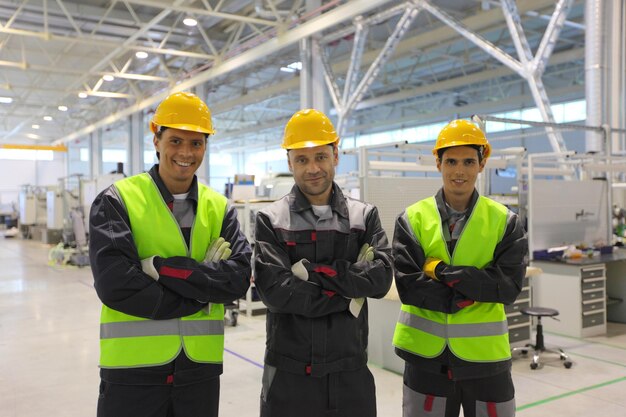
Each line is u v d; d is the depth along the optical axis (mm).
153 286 1604
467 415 2180
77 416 3502
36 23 9742
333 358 1800
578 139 13195
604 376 4074
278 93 12812
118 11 9414
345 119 7926
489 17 8188
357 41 7773
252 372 4320
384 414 3375
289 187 7891
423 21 9773
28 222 18641
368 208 1976
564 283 5238
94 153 19078
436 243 2094
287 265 1813
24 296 7930
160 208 1744
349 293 1753
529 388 3818
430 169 5312
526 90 14078
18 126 19562
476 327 2035
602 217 6043
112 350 1651
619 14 6145
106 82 14781
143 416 1641
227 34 10680
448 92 15234
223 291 1688
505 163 5086
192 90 12102
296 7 8227
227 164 28891
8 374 4355
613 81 6168
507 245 2045
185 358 1687
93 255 1624
